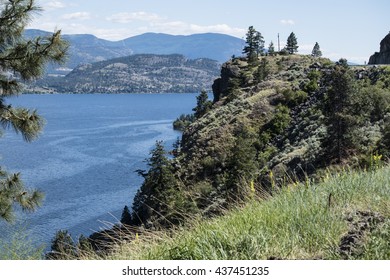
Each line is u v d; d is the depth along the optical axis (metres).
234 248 5.25
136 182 96.44
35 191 11.37
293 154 42.06
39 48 10.34
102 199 82.81
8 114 10.70
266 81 80.12
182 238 6.11
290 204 6.58
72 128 195.50
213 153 58.91
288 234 5.55
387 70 60.72
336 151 35.81
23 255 6.66
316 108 59.62
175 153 73.94
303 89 70.81
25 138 10.91
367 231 5.26
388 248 4.75
